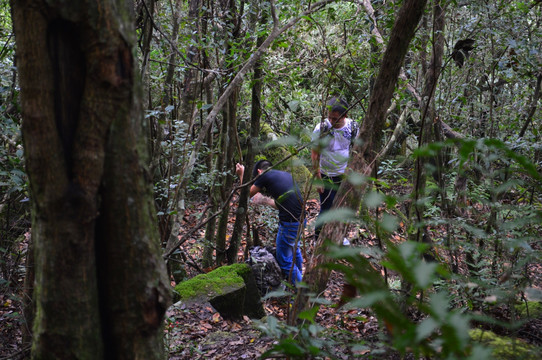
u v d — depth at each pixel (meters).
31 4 1.20
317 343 1.37
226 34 3.97
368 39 3.54
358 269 0.90
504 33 3.39
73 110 1.26
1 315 3.37
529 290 1.37
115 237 1.29
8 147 3.03
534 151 3.31
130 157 1.30
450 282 2.31
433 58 2.66
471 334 1.89
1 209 3.63
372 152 2.02
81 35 1.22
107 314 1.33
